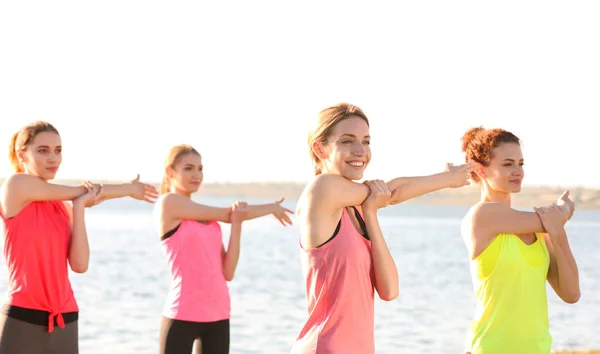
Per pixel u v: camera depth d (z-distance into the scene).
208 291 5.98
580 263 29.30
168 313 5.96
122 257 27.98
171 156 6.35
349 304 3.42
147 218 70.38
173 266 6.04
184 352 5.92
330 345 3.40
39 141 4.89
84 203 4.96
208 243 6.07
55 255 4.84
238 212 6.21
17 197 4.76
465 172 3.83
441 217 96.31
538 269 4.21
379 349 11.49
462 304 17.16
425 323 14.22
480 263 4.23
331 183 3.44
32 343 4.75
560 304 17.69
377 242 3.51
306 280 3.52
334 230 3.45
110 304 16.19
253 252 32.22
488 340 4.14
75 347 4.96
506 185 4.32
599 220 88.25
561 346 12.21
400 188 3.67
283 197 6.49
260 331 12.98
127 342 11.66
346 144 3.54
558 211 4.21
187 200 6.10
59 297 4.84
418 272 25.06
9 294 4.80
